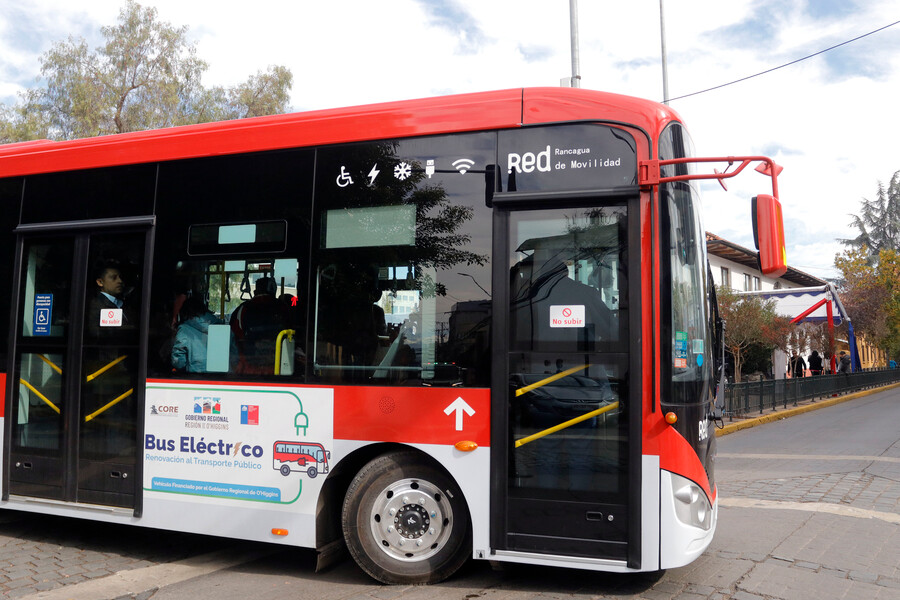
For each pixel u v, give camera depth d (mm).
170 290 5824
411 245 5203
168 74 29219
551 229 4938
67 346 6148
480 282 5023
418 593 4887
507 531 4844
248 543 6371
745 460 11070
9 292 6453
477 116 5152
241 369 5531
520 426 4871
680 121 5055
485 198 5078
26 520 7242
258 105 30359
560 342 4848
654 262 4723
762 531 6395
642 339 4699
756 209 4609
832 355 26141
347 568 5578
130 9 29078
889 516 6953
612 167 4863
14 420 6320
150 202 6000
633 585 4984
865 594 4773
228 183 5754
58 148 6430
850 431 15047
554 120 5004
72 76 27766
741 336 19016
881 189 68375
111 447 5902
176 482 5648
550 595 4797
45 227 6320
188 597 4863
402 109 5363
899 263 44312
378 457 5176
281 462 5344
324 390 5262
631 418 4672
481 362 4965
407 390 5078
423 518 5094
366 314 5246
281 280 5500
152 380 5781
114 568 5570
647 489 4621
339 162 5461
